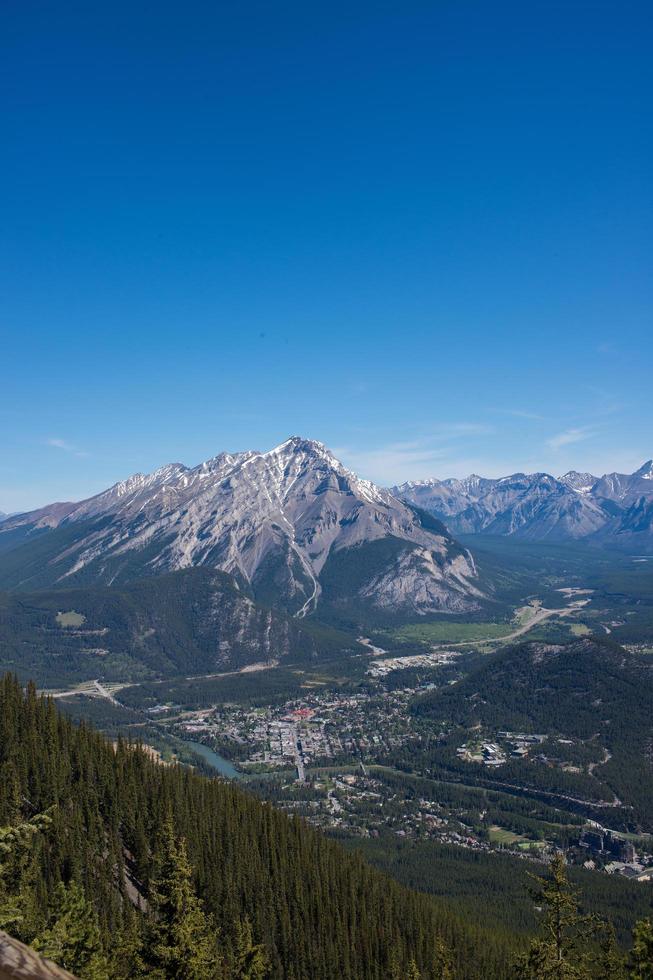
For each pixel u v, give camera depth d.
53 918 82.81
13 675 152.62
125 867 122.31
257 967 90.31
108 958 82.56
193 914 73.75
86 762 137.75
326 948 118.00
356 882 136.25
